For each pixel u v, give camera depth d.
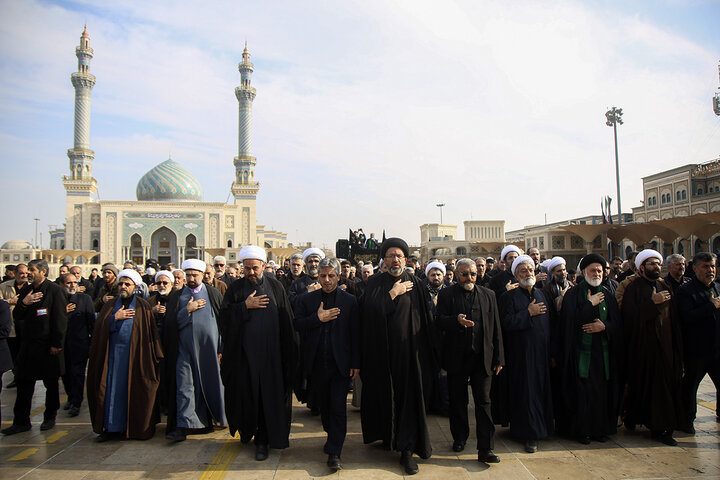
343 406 4.27
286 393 4.58
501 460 4.26
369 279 4.55
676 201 36.06
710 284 4.83
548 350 4.67
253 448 4.67
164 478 3.96
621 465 4.11
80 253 49.16
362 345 4.35
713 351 4.77
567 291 4.96
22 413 5.27
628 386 4.93
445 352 4.55
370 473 4.02
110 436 5.02
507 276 5.87
